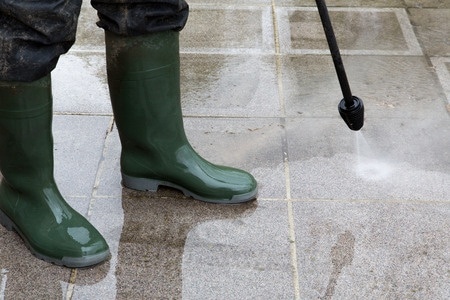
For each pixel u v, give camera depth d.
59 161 3.47
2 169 2.87
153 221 3.12
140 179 3.28
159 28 2.90
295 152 3.58
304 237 3.04
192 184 3.22
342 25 4.78
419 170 3.46
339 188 3.33
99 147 3.58
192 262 2.91
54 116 3.80
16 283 2.80
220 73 4.23
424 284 2.82
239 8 4.96
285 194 3.29
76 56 4.38
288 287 2.79
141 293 2.76
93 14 4.83
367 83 4.18
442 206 3.24
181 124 3.21
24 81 2.61
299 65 4.34
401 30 4.73
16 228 3.01
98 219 3.12
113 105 3.13
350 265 2.90
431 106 3.97
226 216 3.16
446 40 4.63
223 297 2.75
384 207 3.22
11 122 2.70
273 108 3.93
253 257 2.93
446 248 3.00
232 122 3.81
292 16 4.88
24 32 2.51
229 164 3.49
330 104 3.97
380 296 2.76
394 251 2.98
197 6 4.96
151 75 3.00
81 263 2.84
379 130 3.76
